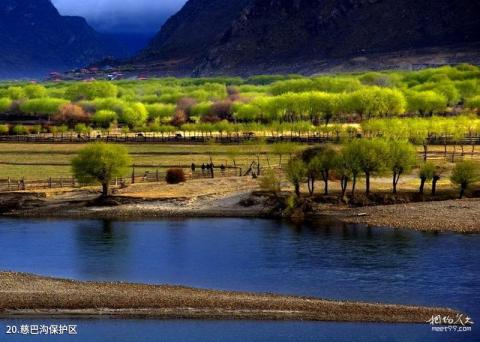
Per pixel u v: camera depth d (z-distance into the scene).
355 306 73.81
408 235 103.56
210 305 74.69
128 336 68.50
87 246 99.31
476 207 116.38
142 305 74.75
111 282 81.88
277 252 94.75
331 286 80.38
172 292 78.25
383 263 88.62
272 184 127.56
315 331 69.25
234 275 84.94
